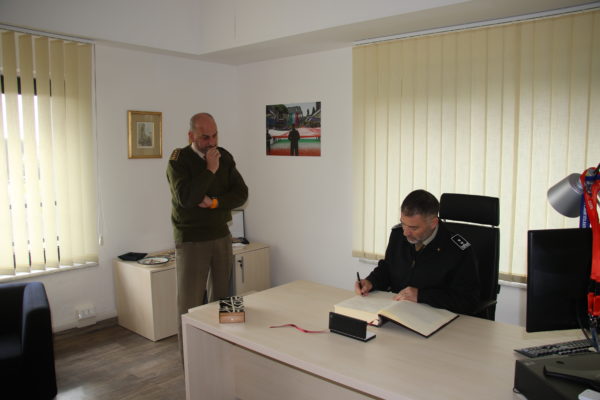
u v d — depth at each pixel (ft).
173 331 11.19
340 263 12.23
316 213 12.62
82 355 10.07
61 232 10.64
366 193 11.19
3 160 9.61
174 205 8.96
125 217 11.93
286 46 11.45
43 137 10.18
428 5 8.38
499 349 4.94
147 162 12.28
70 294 11.05
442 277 6.41
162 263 11.19
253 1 11.10
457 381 4.27
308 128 12.51
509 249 9.22
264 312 6.23
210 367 6.75
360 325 5.21
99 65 11.15
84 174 10.95
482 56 9.20
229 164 9.41
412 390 4.11
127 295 11.35
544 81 8.55
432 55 9.85
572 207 5.06
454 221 8.00
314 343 5.18
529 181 8.89
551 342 5.08
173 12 11.87
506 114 9.03
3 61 9.52
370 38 10.73
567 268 4.33
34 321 7.63
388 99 10.59
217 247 9.35
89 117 10.86
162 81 12.44
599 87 8.02
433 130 9.98
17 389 7.50
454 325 5.61
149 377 9.11
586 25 8.04
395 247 7.10
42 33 10.02
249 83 13.88
